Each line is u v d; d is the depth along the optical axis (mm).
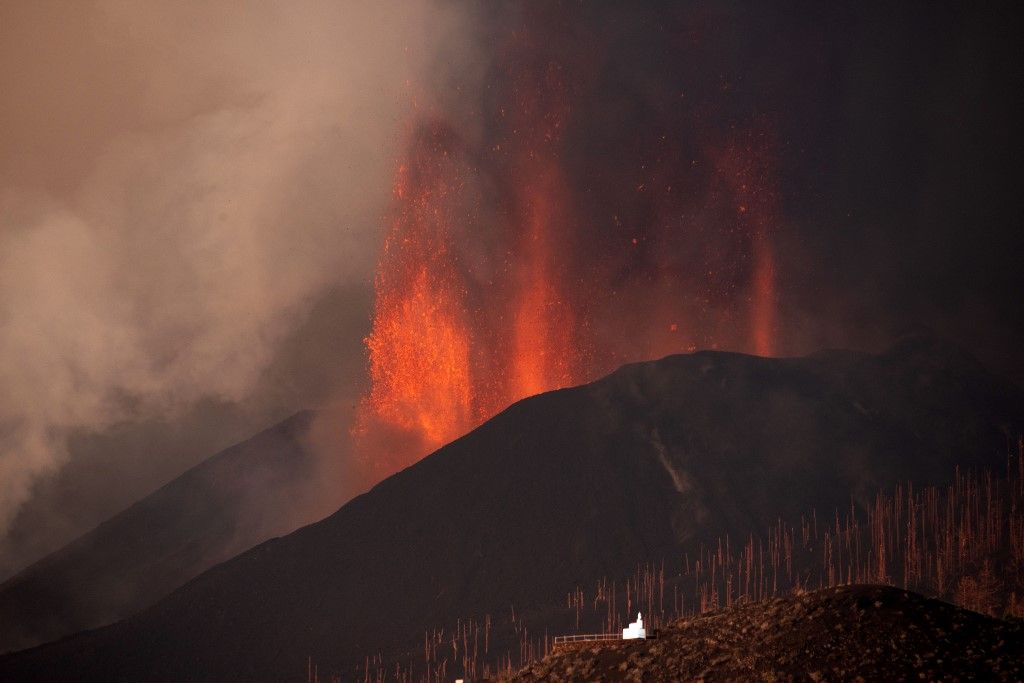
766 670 107875
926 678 101562
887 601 116375
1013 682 99438
